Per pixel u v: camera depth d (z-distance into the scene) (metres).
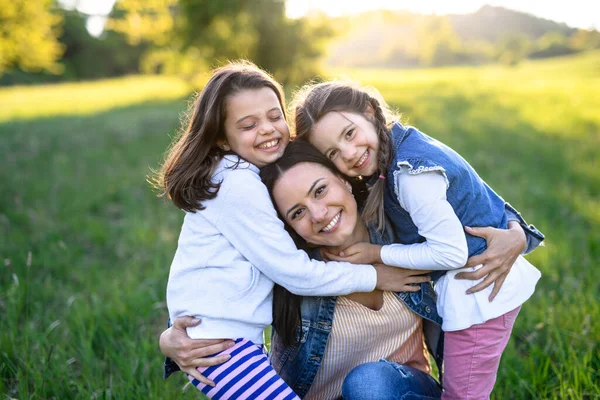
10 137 11.74
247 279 2.05
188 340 2.01
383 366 2.13
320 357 2.22
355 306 2.22
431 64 60.00
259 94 2.13
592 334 3.04
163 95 23.53
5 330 3.41
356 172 2.22
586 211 5.84
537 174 7.80
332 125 2.17
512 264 2.25
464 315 2.21
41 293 4.12
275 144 2.16
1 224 5.88
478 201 2.30
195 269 2.09
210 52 23.45
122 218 6.54
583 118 12.43
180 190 2.12
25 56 16.89
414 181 2.17
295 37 23.64
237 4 22.69
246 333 2.04
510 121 12.41
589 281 3.74
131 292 3.99
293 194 2.09
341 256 2.24
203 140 2.13
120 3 23.19
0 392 2.75
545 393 2.62
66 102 21.36
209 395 2.03
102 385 2.87
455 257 2.12
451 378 2.28
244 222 2.04
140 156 9.94
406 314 2.29
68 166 9.06
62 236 5.66
